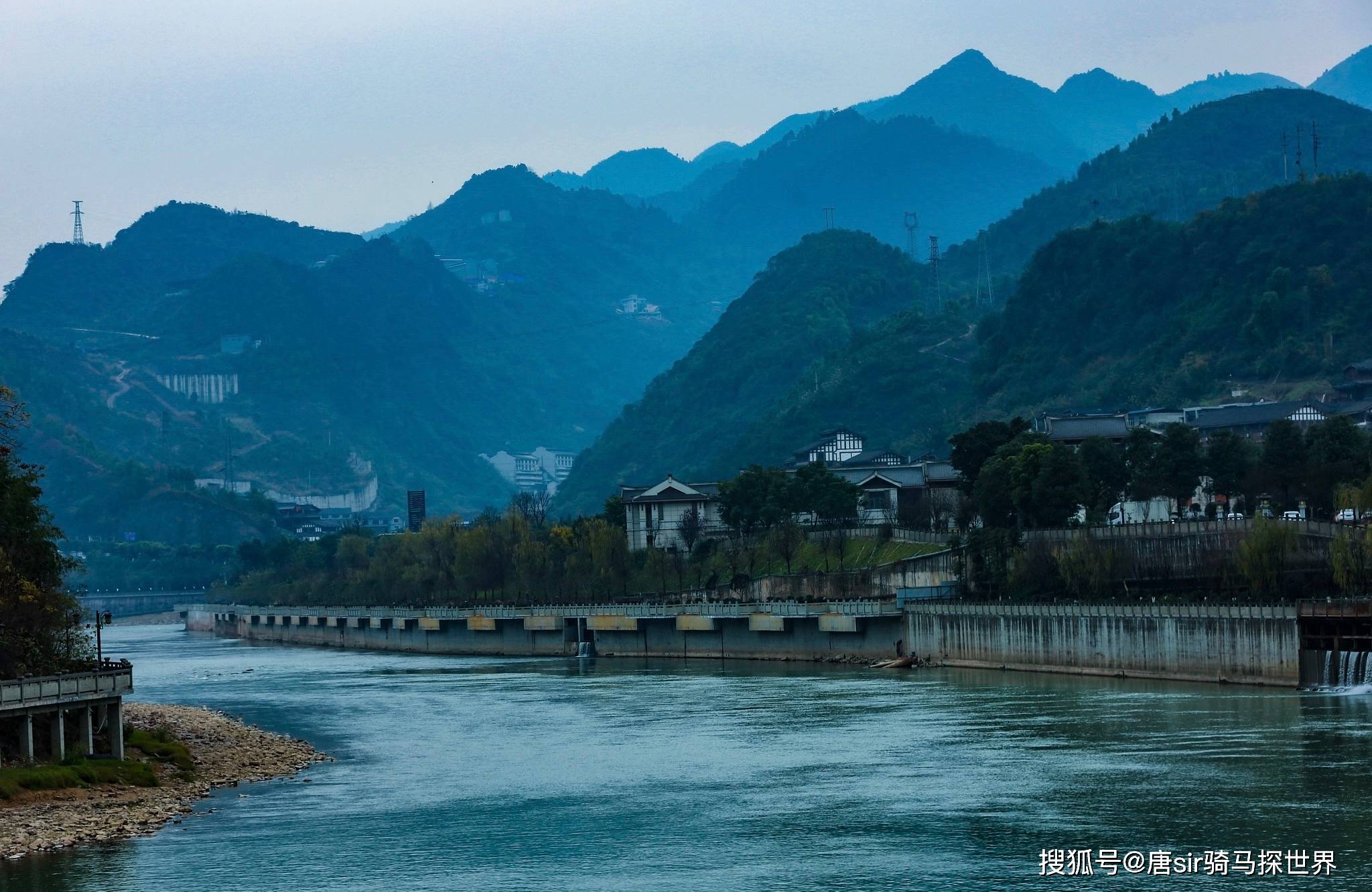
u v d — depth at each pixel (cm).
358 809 14625
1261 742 16175
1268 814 13150
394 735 19838
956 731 18012
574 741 18675
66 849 12888
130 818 13900
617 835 13362
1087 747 16475
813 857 12438
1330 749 15600
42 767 14862
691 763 16775
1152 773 14888
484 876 12112
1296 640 19912
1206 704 18875
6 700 14462
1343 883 11300
